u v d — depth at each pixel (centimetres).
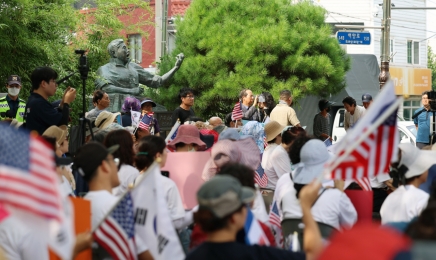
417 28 4262
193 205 810
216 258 446
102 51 1941
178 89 2292
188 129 927
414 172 659
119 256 524
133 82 1816
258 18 2267
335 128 2478
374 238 269
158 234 538
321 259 274
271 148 1034
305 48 2219
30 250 510
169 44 3123
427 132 1689
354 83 3114
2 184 395
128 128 1234
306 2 2369
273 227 729
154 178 541
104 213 538
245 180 585
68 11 1641
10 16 1515
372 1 3866
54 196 397
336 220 655
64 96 950
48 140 722
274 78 2205
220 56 2225
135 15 2975
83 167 553
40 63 1560
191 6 2388
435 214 389
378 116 505
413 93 4100
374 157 519
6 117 1273
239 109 1388
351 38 2403
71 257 477
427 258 268
